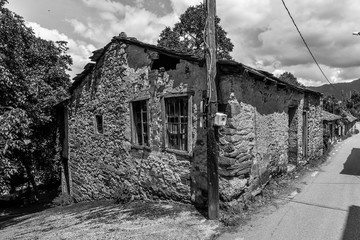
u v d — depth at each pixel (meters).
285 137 7.85
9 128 7.79
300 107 9.19
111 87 7.97
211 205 4.81
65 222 6.25
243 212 5.05
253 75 5.53
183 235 4.29
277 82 6.52
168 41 18.45
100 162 8.77
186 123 5.70
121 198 7.31
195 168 5.52
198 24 17.75
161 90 6.20
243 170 5.23
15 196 13.41
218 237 4.16
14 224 7.59
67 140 11.01
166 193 6.27
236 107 5.01
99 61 8.52
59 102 10.69
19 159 11.09
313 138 10.85
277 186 6.82
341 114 30.86
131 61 7.12
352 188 6.72
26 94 9.52
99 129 8.98
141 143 7.10
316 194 6.26
